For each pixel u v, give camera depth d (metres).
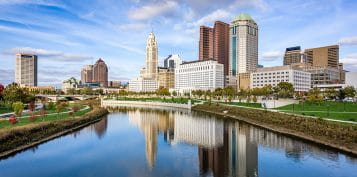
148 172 56.41
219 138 89.25
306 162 61.09
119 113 173.00
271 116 111.38
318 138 78.88
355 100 184.00
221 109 163.38
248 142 82.31
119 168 58.94
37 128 83.44
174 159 65.56
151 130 106.44
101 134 97.06
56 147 76.25
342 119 91.00
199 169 58.03
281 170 56.47
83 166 60.12
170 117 148.62
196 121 130.75
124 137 92.19
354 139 67.81
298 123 92.38
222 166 59.91
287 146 75.62
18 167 58.91
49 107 149.25
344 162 60.50
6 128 76.31
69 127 101.69
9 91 159.38
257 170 56.59
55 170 57.34
